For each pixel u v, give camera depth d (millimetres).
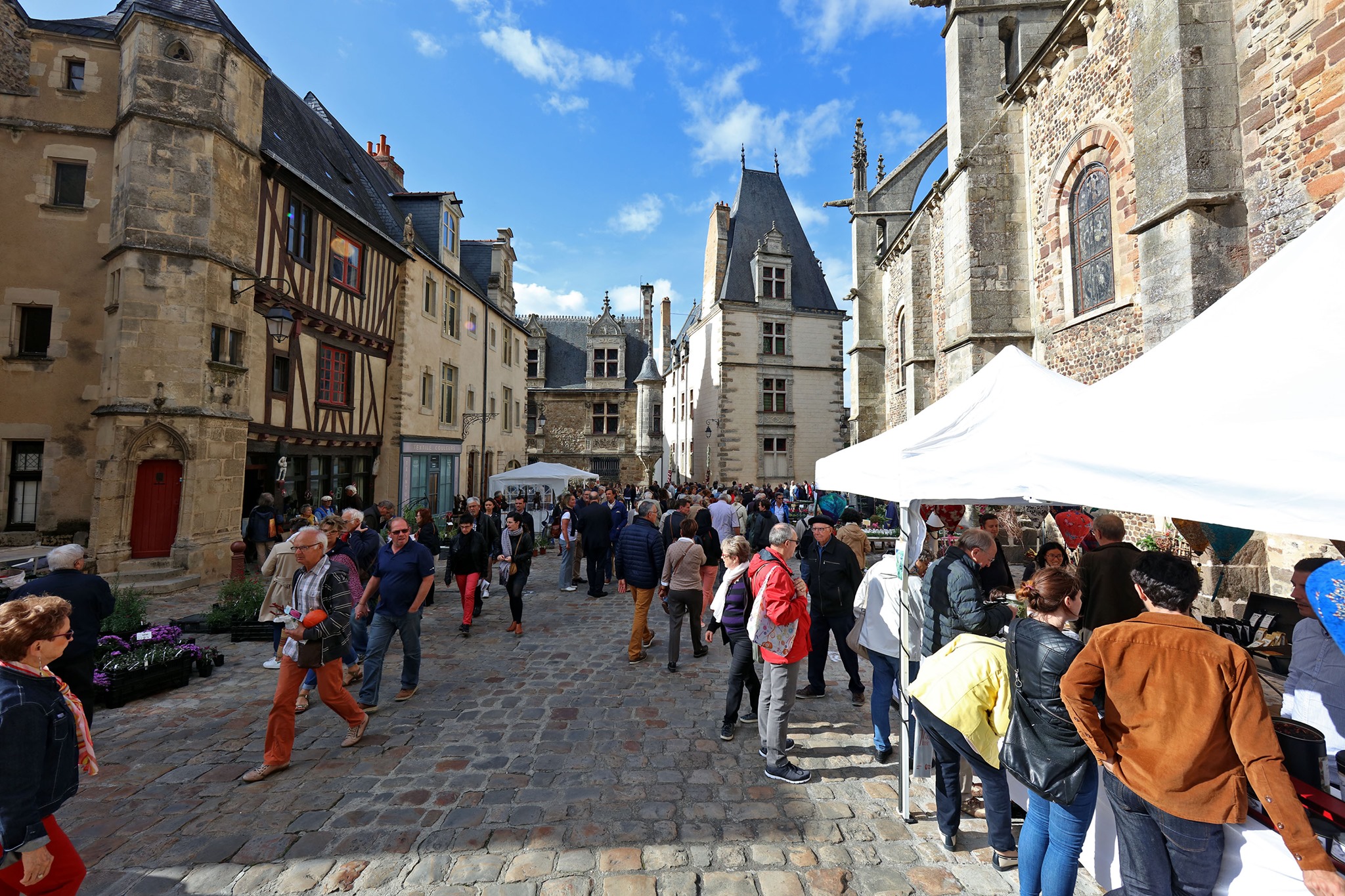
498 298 24609
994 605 3520
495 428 23031
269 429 11219
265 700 5031
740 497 17031
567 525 10117
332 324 12922
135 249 9148
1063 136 9250
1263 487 1793
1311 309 2074
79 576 4070
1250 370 2082
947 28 11234
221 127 9852
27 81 9812
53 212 9750
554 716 4715
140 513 9195
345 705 4113
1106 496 2301
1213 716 1885
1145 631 2033
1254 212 5832
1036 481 2727
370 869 2840
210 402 9688
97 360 9734
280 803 3428
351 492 11531
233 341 10320
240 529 10234
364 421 14484
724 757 4039
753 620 3846
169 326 9305
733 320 28141
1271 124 5648
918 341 16125
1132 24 6719
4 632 2055
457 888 2711
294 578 4047
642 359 37219
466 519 7242
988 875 2814
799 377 28844
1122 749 2045
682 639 7082
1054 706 2309
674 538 8922
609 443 35281
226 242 9992
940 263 14602
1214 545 4496
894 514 14180
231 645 6547
